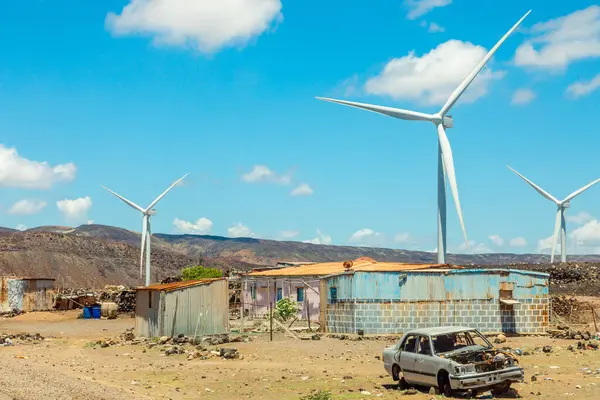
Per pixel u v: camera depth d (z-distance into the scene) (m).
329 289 41.94
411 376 21.12
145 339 40.28
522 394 20.09
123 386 23.09
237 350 31.91
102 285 188.25
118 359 31.88
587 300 57.47
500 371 19.33
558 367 26.25
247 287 59.25
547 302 41.81
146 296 41.56
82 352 35.50
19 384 21.20
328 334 40.34
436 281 40.78
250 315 56.88
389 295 40.16
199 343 37.62
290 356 31.45
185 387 22.98
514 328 41.16
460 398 19.36
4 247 195.00
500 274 41.28
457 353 20.20
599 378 23.11
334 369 27.09
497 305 41.09
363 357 30.80
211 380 24.52
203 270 80.00
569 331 39.53
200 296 41.47
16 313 73.31
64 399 18.89
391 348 22.30
